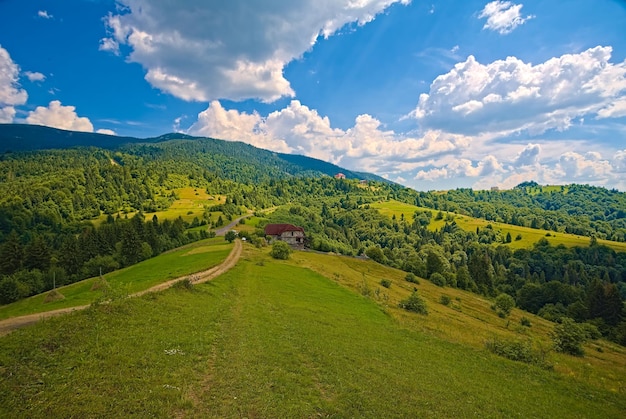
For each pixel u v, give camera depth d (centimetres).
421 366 2911
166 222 18850
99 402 1488
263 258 9550
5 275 10450
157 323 2728
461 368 3102
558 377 3366
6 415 1316
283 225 16938
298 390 1938
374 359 2838
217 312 3522
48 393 1502
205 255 9731
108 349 2064
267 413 1631
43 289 10325
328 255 13788
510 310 10581
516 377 3144
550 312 12444
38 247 11756
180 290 4103
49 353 1909
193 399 1678
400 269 15238
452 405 2125
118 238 14725
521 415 2219
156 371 1900
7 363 1722
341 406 1827
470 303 10781
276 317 3759
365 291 7169
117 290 3266
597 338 9138
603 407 2744
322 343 3006
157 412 1479
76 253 12262
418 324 5109
